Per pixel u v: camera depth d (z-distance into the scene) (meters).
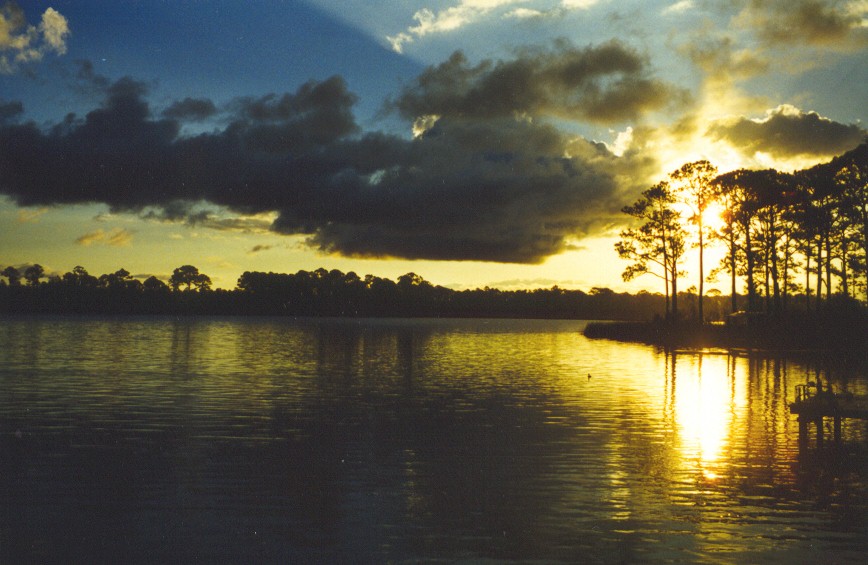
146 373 40.22
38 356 51.69
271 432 22.86
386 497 15.84
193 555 12.45
